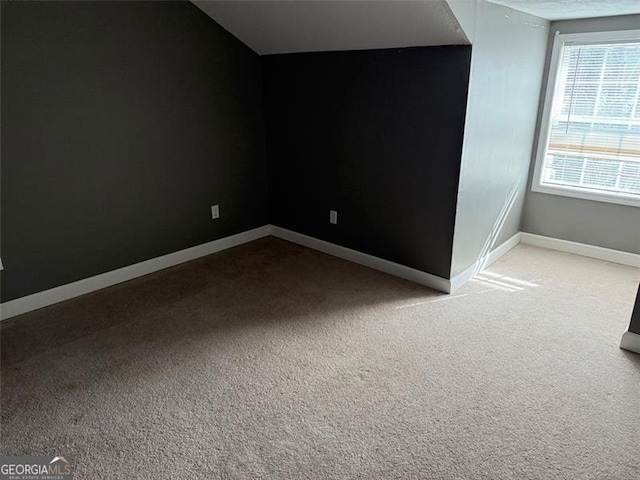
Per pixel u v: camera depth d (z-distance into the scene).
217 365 2.25
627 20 3.13
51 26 2.53
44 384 2.11
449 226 2.87
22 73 2.47
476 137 2.80
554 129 3.66
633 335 2.31
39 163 2.64
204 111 3.42
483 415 1.90
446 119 2.69
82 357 2.31
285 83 3.57
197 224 3.60
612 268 3.43
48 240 2.77
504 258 3.65
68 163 2.76
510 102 3.13
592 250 3.65
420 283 3.14
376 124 3.06
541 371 2.18
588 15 3.15
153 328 2.59
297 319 2.68
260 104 3.82
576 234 3.70
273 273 3.35
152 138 3.14
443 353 2.33
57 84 2.61
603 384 2.09
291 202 3.91
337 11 2.56
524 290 3.05
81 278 2.98
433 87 2.69
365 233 3.40
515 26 2.91
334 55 3.14
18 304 2.72
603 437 1.78
